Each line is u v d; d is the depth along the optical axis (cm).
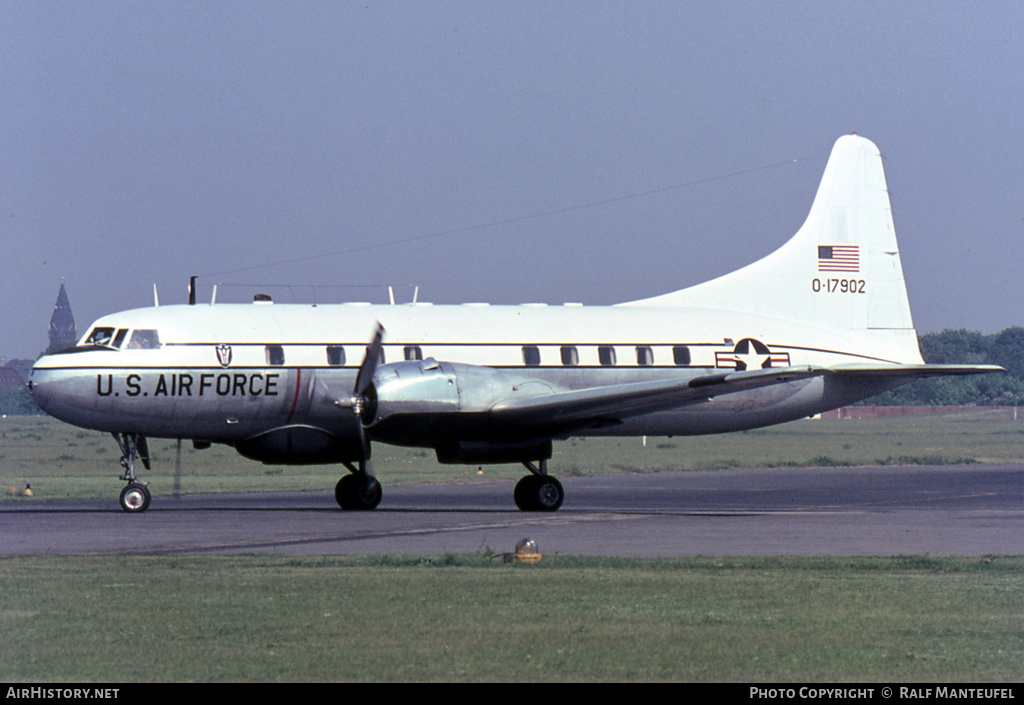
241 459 14238
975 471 11194
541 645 2741
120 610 3117
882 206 8381
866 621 3033
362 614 3080
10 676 2452
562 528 5375
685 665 2564
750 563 4069
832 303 8175
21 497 7881
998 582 3653
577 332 7319
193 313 6694
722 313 7862
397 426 6247
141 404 6462
